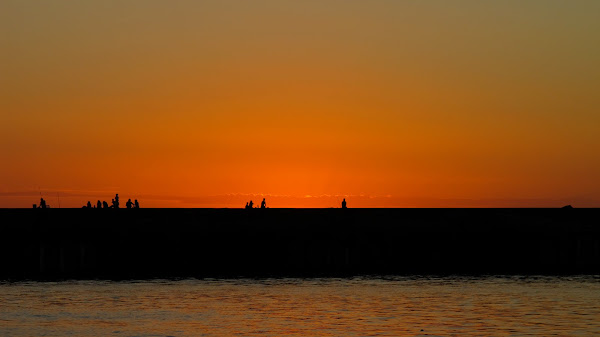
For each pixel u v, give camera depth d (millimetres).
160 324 161625
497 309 178375
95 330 155375
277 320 165750
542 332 152875
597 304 185500
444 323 161625
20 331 154375
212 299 196000
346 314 172500
